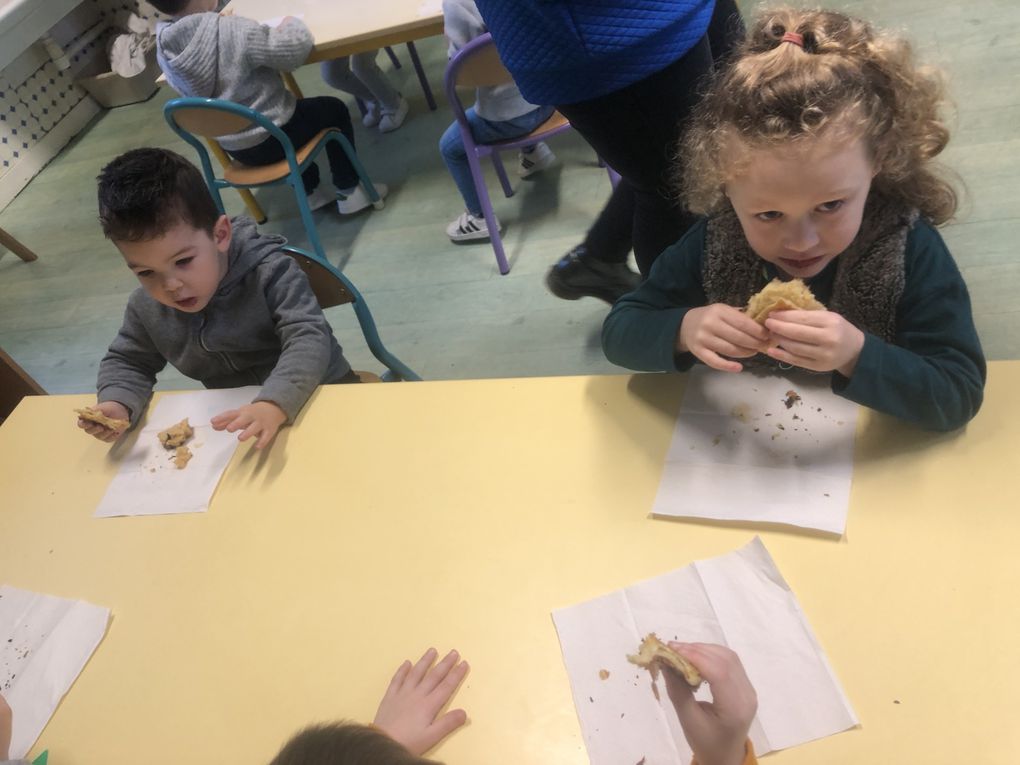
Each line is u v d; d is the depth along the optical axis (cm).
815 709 74
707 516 92
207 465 121
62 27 440
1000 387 94
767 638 80
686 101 141
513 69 142
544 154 295
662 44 130
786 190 85
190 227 133
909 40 93
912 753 70
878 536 85
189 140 278
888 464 91
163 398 137
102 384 144
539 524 97
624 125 144
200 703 92
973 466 88
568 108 144
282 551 105
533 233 275
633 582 89
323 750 53
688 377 108
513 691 84
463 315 255
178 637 99
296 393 125
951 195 99
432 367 240
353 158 294
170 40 250
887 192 95
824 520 87
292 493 112
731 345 92
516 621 89
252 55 246
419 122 351
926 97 92
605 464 101
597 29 126
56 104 431
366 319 170
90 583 109
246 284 148
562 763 77
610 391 110
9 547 117
